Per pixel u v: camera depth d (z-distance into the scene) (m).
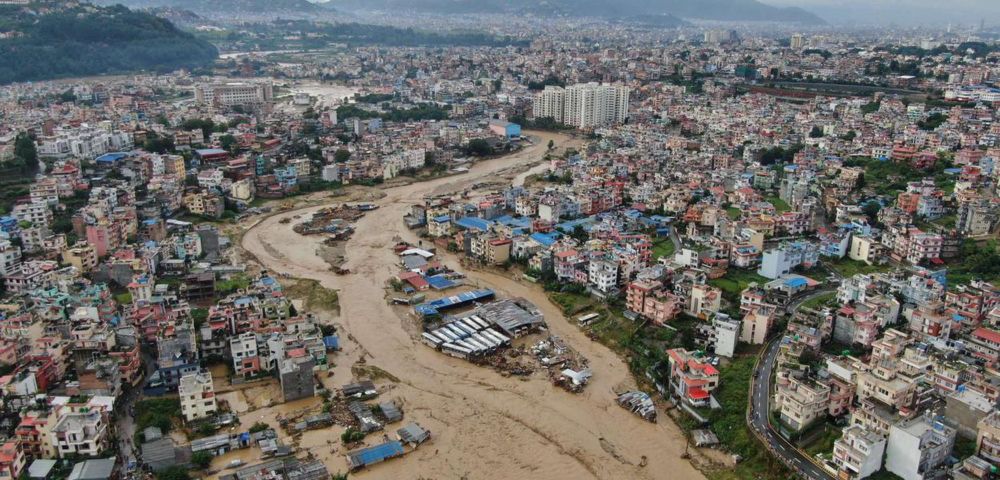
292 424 188.00
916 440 151.62
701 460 175.75
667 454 178.62
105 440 174.12
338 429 186.88
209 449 173.50
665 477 170.38
